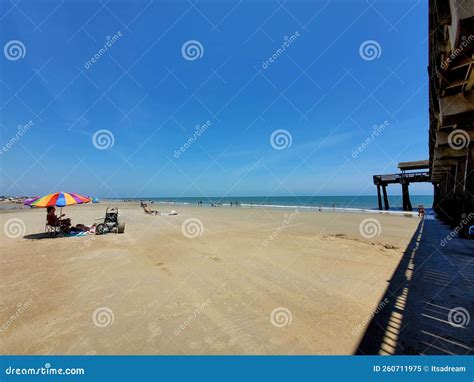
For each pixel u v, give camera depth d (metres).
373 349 3.35
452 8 3.68
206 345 3.45
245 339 3.58
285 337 3.62
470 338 3.51
